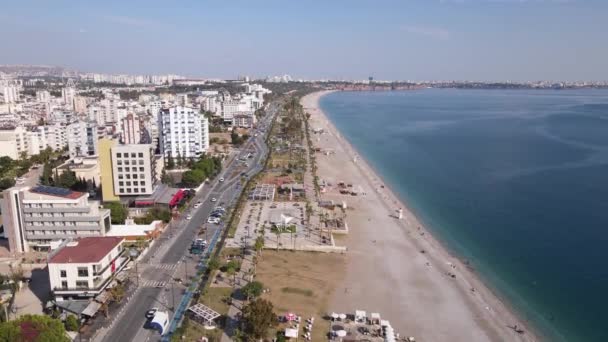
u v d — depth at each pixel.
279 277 173.25
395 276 179.88
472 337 140.50
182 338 131.38
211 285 164.25
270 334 135.75
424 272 184.62
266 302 135.38
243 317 135.62
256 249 189.00
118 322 139.75
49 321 117.81
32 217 187.62
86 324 138.38
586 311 157.75
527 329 147.12
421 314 152.50
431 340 137.75
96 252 152.75
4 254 187.75
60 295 145.62
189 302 152.12
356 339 135.12
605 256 198.25
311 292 163.25
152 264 180.12
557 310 158.75
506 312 157.00
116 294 148.75
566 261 194.50
